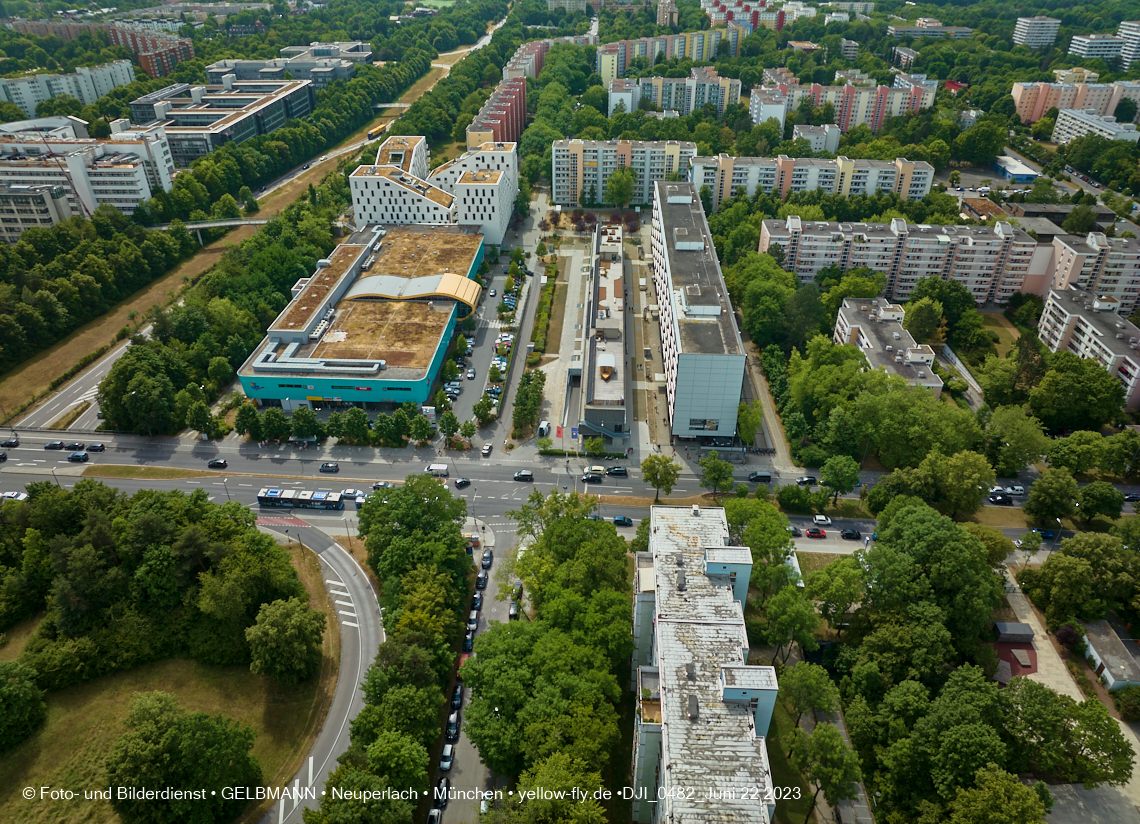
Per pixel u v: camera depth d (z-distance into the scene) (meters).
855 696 183.62
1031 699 168.75
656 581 178.12
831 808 169.12
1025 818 144.88
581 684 166.00
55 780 171.88
